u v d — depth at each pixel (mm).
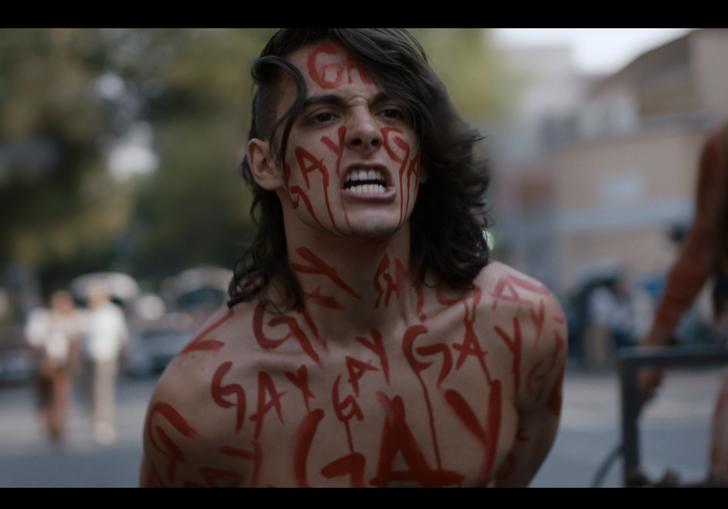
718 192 3330
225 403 2328
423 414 2414
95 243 48656
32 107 31094
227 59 31938
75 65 31438
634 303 18984
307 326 2400
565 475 8141
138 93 32938
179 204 42344
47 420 14086
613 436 10414
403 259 2422
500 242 37031
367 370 2393
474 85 33938
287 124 2301
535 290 2562
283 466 2355
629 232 34031
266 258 2453
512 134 36719
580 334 19719
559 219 36156
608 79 35625
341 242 2342
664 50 33094
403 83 2324
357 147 2271
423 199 2500
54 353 14109
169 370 2379
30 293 41500
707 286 3900
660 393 3762
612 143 34281
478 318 2475
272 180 2391
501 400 2484
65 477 10156
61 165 33906
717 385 3635
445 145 2418
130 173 39188
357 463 2379
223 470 2379
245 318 2416
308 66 2311
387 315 2410
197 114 33781
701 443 3635
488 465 2471
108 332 14305
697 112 31953
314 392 2371
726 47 30625
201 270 54438
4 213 35688
